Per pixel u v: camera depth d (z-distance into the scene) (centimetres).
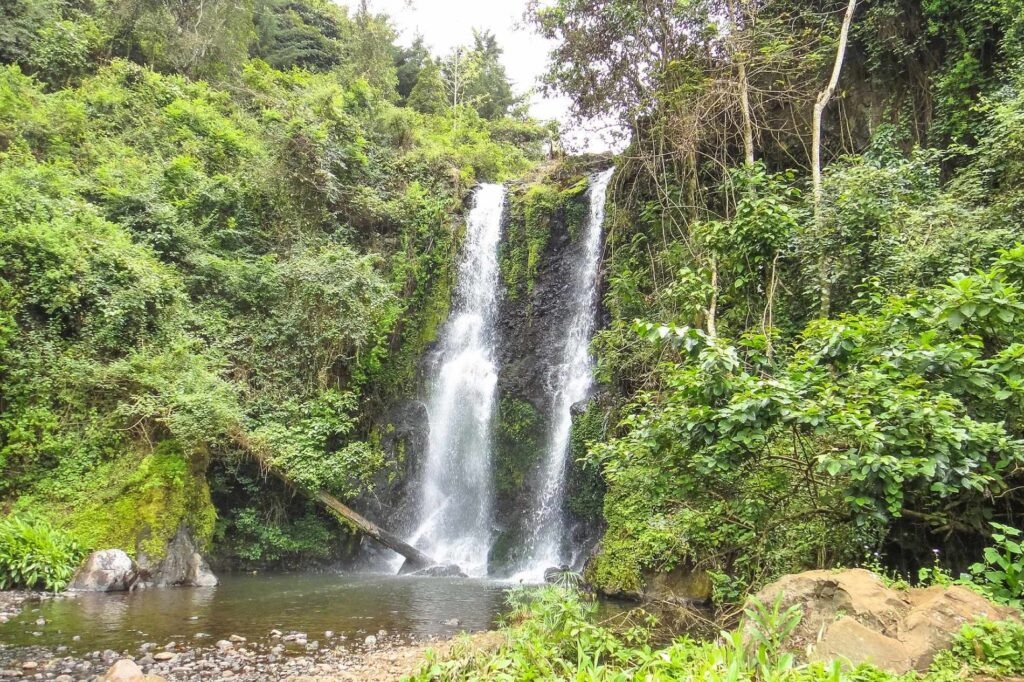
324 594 1065
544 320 1723
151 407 1130
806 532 639
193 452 1142
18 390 1104
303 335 1478
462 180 2098
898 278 793
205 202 1605
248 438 1282
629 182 1524
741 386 553
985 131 1023
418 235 1877
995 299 501
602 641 520
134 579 1007
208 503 1191
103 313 1219
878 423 492
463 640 659
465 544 1597
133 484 1078
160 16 2175
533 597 715
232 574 1281
